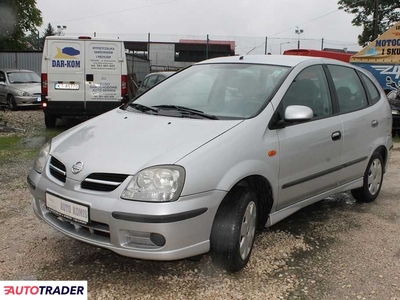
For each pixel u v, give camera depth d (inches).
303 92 162.4
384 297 124.2
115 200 116.0
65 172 127.2
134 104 169.6
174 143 126.0
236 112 146.9
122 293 123.0
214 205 121.5
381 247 157.5
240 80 162.7
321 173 165.5
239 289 126.0
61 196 124.6
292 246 155.6
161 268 137.4
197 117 145.5
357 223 181.2
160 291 124.4
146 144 127.1
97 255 145.5
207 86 166.1
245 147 132.0
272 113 145.4
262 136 138.9
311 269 139.3
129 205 114.1
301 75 164.6
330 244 159.0
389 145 215.5
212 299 120.6
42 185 132.6
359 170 192.1
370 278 134.6
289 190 151.6
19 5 943.0
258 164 134.5
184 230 115.9
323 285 129.8
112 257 144.3
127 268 137.2
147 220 112.8
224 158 125.3
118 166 119.3
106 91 422.0
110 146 129.0
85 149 130.1
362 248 156.2
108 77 420.5
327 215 190.5
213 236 126.8
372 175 205.2
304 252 151.5
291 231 170.2
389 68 642.2
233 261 128.6
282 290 126.2
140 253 116.3
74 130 150.4
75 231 125.6
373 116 198.2
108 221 116.1
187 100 161.3
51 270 135.1
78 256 144.5
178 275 133.4
